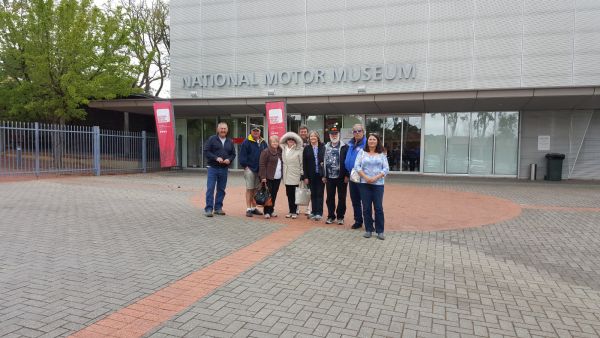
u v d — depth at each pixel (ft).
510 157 61.31
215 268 16.76
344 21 64.69
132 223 24.84
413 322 12.23
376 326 11.90
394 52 62.59
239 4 69.82
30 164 50.93
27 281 14.73
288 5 67.31
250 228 24.27
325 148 26.40
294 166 26.86
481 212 30.78
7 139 48.83
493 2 58.70
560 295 14.69
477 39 59.31
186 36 72.74
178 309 12.75
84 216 26.48
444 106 58.39
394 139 65.62
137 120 92.02
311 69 66.33
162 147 61.67
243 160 27.61
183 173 65.77
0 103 67.46
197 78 72.18
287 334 11.28
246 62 69.62
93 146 58.13
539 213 30.40
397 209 31.86
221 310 12.75
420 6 61.41
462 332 11.69
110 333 11.09
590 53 55.57
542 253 19.97
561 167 57.41
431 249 20.35
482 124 62.13
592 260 18.93
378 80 63.41
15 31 61.05
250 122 72.08
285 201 35.99
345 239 21.99
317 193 26.94
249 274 16.11
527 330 11.92
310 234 22.98
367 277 16.06
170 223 25.14
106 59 63.87
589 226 25.93
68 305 12.80
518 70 57.98
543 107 57.88
